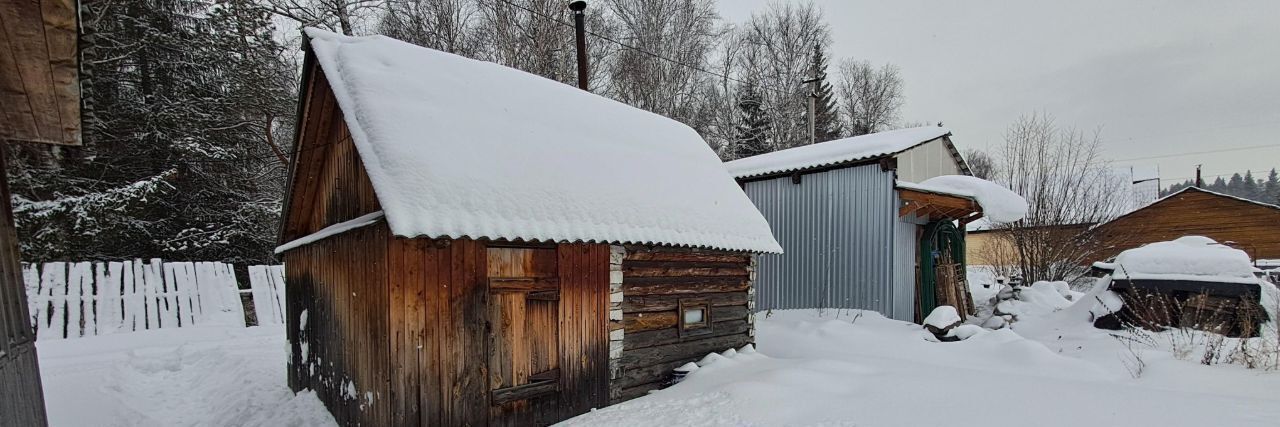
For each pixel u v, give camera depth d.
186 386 6.92
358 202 4.96
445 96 5.28
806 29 27.80
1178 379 5.61
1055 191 17.00
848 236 10.50
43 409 4.27
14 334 3.53
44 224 10.57
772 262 11.58
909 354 7.80
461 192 4.33
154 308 9.92
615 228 5.27
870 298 10.12
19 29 2.61
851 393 5.13
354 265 4.77
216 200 14.15
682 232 6.00
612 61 20.36
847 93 35.34
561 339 5.24
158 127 13.14
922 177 11.62
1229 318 8.37
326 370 5.50
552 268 5.21
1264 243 20.66
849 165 10.54
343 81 4.88
